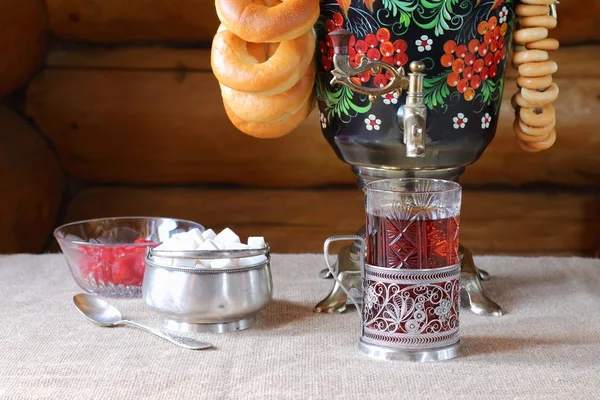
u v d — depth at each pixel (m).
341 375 1.13
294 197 1.84
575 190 1.82
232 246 1.24
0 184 1.71
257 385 1.11
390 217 1.15
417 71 1.19
